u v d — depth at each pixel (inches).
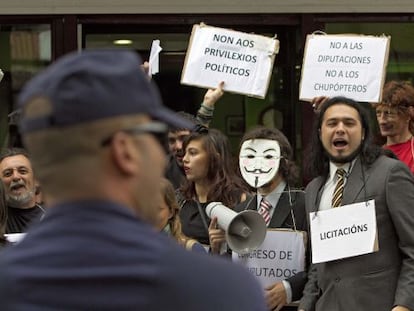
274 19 288.0
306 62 217.0
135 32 292.2
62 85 63.4
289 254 184.5
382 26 288.5
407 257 164.7
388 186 165.9
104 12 287.6
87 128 63.7
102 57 65.8
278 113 292.4
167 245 65.7
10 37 291.3
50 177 64.8
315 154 177.6
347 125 170.6
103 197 65.3
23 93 66.3
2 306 63.7
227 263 66.2
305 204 180.7
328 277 170.2
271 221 190.9
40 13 287.7
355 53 215.5
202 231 198.1
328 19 287.7
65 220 64.8
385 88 221.6
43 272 63.7
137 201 66.8
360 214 167.0
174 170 227.0
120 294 63.4
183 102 292.0
